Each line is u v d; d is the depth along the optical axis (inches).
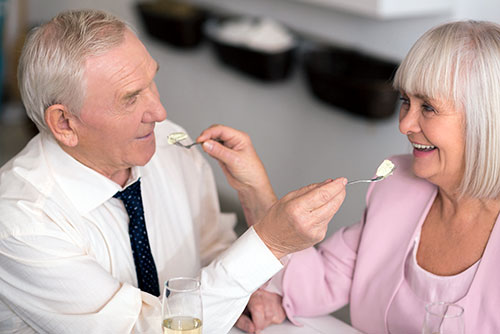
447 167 52.2
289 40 123.7
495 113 48.8
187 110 156.3
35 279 51.6
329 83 108.9
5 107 198.5
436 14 100.7
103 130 52.6
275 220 48.6
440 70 49.2
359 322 61.6
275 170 135.9
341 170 119.7
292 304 62.3
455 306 44.7
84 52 49.9
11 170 55.6
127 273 58.6
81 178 55.5
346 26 116.3
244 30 127.8
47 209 53.0
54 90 51.0
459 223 54.7
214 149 59.2
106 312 50.6
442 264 55.2
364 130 113.0
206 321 51.3
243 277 50.1
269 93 132.7
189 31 143.6
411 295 56.7
